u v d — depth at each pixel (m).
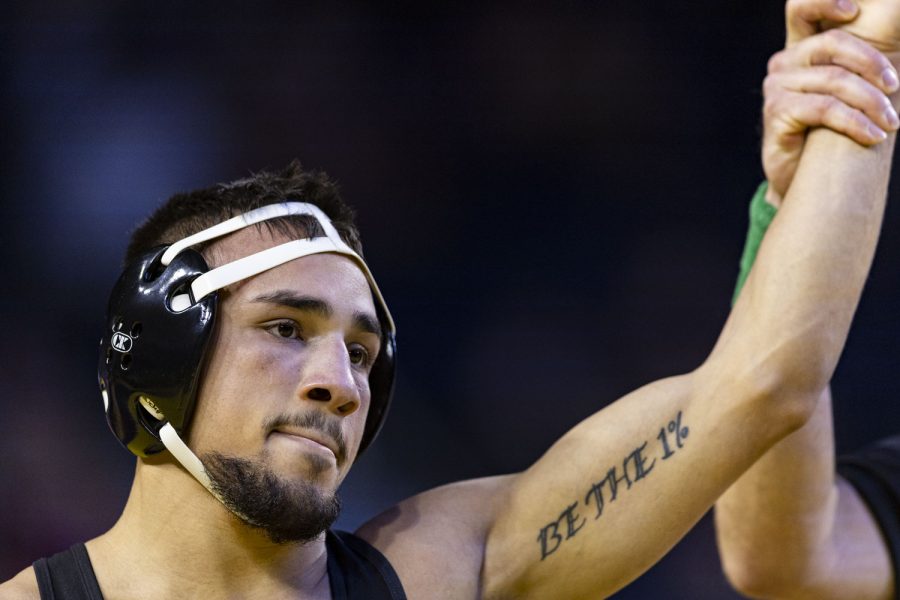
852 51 5.79
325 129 17.16
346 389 5.28
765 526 7.20
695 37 17.89
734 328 5.99
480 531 6.13
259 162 16.83
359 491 15.23
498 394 16.50
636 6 17.92
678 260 17.36
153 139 16.47
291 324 5.39
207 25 16.88
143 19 16.64
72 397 14.83
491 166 17.45
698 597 14.97
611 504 5.96
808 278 5.74
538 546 6.03
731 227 17.45
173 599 5.41
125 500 14.25
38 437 14.51
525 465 16.08
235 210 5.61
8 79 16.12
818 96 5.90
